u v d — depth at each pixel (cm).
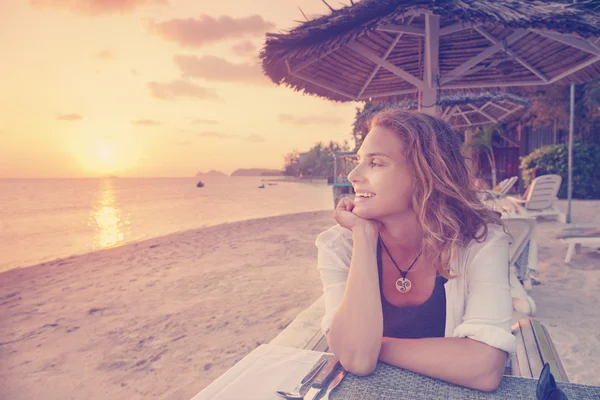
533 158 1711
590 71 467
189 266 818
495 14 329
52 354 414
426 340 107
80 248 1353
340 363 108
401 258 125
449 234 115
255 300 550
